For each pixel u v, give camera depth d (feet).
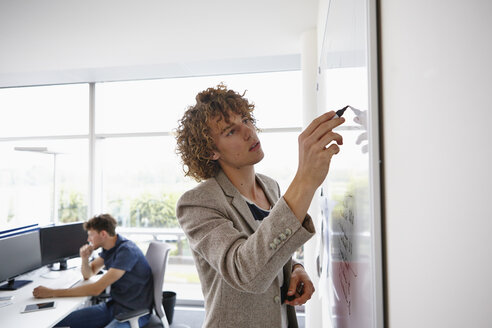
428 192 0.93
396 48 1.17
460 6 0.74
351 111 1.87
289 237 1.78
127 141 12.34
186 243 12.10
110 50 9.33
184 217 2.37
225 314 2.39
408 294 1.08
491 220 0.66
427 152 0.93
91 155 12.16
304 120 8.23
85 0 6.77
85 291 6.92
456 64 0.77
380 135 1.36
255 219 2.67
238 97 2.59
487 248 0.68
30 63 10.19
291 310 2.99
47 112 12.51
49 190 12.26
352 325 2.01
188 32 8.32
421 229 0.98
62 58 9.86
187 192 2.42
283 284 2.92
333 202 3.19
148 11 7.22
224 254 1.99
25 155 12.42
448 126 0.81
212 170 2.67
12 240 7.70
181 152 2.77
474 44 0.70
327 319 4.59
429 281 0.93
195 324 10.27
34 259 8.29
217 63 10.62
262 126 11.23
